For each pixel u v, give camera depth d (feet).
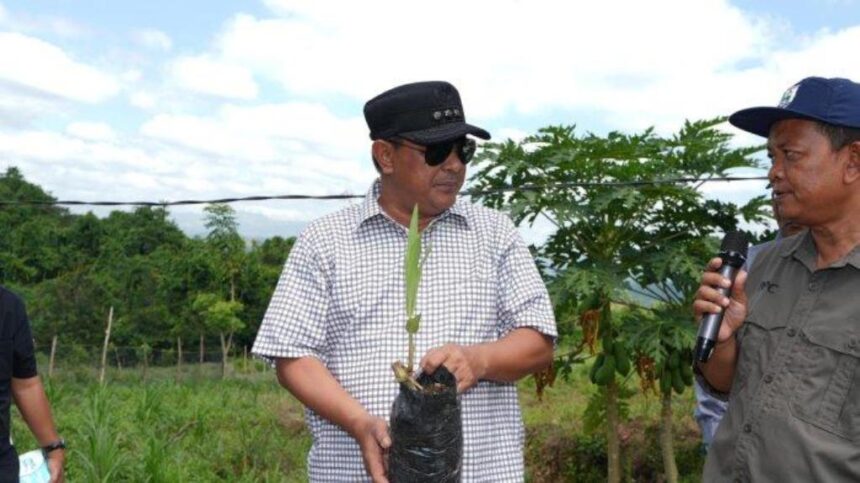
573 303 23.43
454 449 7.04
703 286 7.99
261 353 8.50
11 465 11.38
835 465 6.93
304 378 8.32
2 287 11.70
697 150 21.99
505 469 8.61
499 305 8.77
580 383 55.72
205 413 36.99
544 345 8.56
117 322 112.37
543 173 22.43
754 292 8.15
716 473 7.88
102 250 166.09
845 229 7.34
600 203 20.95
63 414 35.58
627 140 21.63
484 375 7.90
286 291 8.68
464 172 8.58
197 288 120.06
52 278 169.37
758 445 7.42
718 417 12.21
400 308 8.51
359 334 8.52
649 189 21.47
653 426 33.06
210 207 124.88
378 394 8.31
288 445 33.78
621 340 22.06
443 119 8.29
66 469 25.71
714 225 22.38
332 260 8.70
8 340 11.57
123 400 47.67
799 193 7.32
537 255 23.54
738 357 8.06
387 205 8.77
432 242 8.68
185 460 29.68
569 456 32.60
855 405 6.96
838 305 7.27
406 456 6.98
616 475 24.00
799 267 7.76
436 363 7.18
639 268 22.82
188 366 96.53
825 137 7.21
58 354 95.55
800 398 7.21
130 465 25.05
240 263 123.24
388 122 8.31
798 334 7.40
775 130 7.59
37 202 24.94
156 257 144.36
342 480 8.47
